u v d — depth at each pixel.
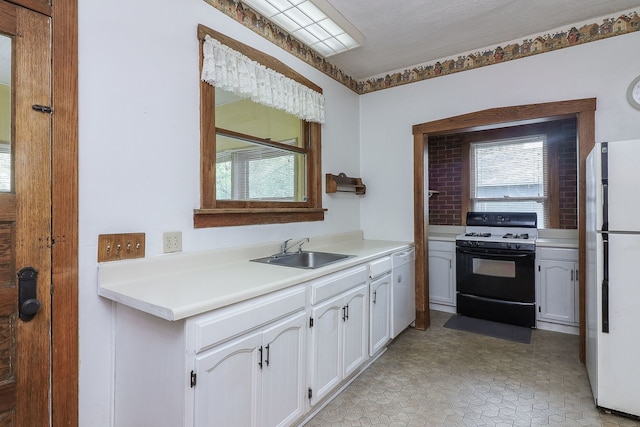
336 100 3.29
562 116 2.69
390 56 3.14
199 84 1.97
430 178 4.61
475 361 2.61
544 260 3.28
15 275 1.31
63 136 1.42
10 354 1.30
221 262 2.07
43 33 1.37
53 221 1.40
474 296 3.64
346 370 2.16
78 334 1.47
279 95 2.47
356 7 2.34
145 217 1.71
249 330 1.45
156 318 1.34
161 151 1.78
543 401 2.05
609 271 1.90
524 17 2.51
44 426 1.38
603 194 1.92
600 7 2.39
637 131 2.41
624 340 1.87
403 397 2.11
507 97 2.89
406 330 3.29
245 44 2.23
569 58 2.64
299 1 2.14
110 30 1.57
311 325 1.83
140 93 1.69
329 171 3.18
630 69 2.43
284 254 2.47
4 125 1.30
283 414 1.63
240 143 2.32
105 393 1.56
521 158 4.00
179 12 1.86
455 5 2.34
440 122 3.17
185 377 1.21
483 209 4.26
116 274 1.57
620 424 1.83
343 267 2.11
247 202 2.34
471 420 1.87
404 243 3.26
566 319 3.17
